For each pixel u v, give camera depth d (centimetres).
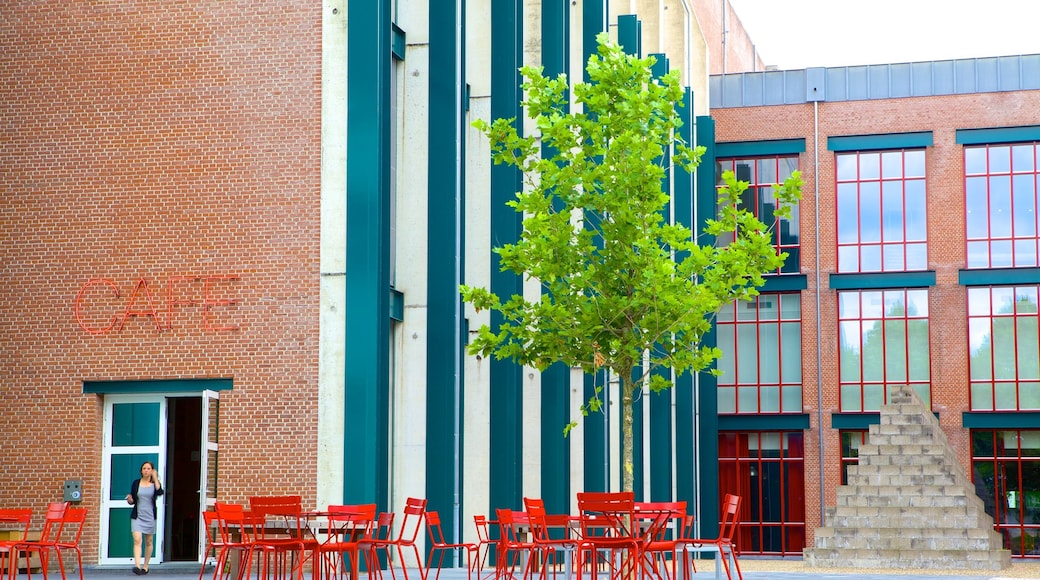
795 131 4738
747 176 4781
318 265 2209
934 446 3056
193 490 2312
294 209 2228
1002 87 4603
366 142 2200
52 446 2311
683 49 4331
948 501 3002
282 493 2167
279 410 2194
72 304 2320
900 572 2839
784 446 4669
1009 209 4581
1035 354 4522
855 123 4697
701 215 4516
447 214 2383
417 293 2369
